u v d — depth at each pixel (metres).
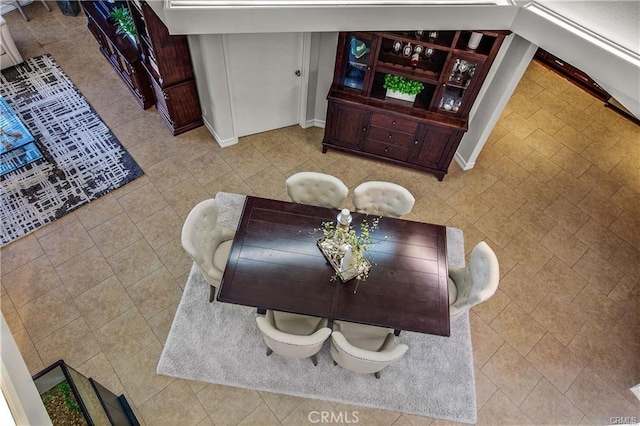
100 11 5.61
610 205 5.27
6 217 4.53
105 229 4.53
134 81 5.47
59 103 5.71
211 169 5.14
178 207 4.77
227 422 3.46
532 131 6.00
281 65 4.88
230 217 4.69
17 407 1.86
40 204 4.66
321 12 3.77
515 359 3.97
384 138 5.06
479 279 3.39
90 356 3.71
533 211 5.12
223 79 4.63
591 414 3.73
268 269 3.26
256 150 5.39
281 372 3.69
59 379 2.77
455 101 4.72
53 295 4.04
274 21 3.77
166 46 4.52
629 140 6.04
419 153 5.09
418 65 4.50
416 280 3.31
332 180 3.83
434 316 3.15
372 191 3.90
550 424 3.65
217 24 3.69
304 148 5.47
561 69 6.83
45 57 6.30
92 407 2.84
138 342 3.81
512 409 3.70
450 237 4.77
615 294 4.50
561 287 4.50
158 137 5.43
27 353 3.69
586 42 3.56
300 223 3.56
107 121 5.56
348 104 4.76
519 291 4.43
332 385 3.65
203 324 3.90
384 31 4.16
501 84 4.48
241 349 3.78
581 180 5.49
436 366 3.82
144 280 4.19
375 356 2.93
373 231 3.57
